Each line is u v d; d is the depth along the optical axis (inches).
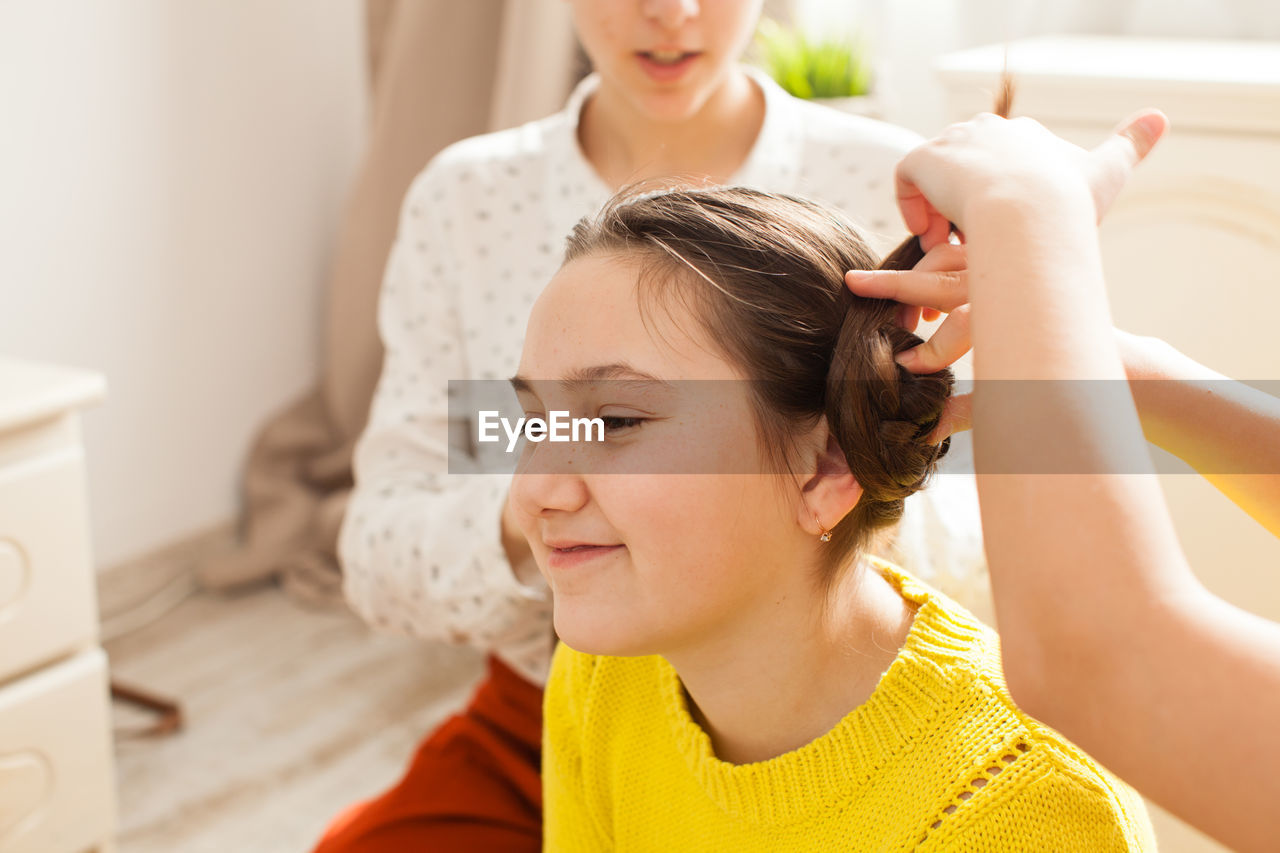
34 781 52.1
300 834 63.8
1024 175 18.5
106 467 83.2
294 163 92.1
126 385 83.5
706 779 25.9
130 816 64.7
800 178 43.8
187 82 83.2
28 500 49.9
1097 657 15.7
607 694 28.8
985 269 17.6
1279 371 45.0
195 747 71.0
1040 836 21.7
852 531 24.5
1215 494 44.1
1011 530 16.4
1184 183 44.9
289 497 90.3
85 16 76.3
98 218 79.7
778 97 44.2
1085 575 15.8
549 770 31.0
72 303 79.2
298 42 90.5
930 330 33.8
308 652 81.4
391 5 87.0
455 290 46.6
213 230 87.1
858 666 25.0
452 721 43.4
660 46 38.0
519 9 73.4
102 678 54.3
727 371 22.4
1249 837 14.9
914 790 23.1
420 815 39.5
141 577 86.3
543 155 45.5
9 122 73.7
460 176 45.8
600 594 22.7
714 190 24.8
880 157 43.5
